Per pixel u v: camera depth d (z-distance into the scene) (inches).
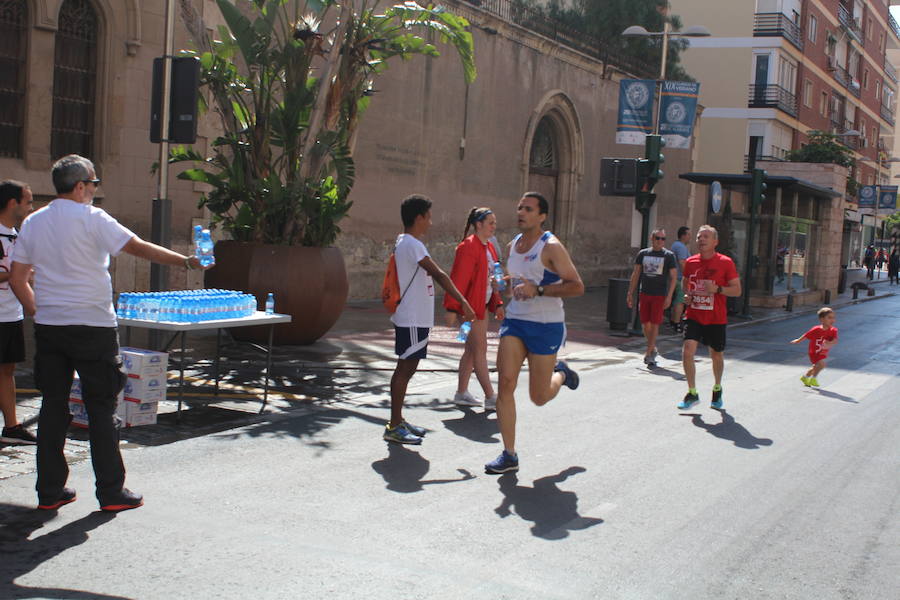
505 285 266.7
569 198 1058.1
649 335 454.6
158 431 253.3
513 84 927.7
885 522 201.8
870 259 1798.7
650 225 593.3
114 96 538.0
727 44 1653.5
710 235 332.2
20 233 181.2
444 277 254.7
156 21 555.8
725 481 231.1
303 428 267.6
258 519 182.7
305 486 207.8
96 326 179.0
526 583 155.6
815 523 198.8
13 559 156.3
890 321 871.1
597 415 314.7
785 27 1649.9
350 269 722.8
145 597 143.2
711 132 1674.5
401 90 764.6
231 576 152.6
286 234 422.6
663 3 1206.3
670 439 279.9
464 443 260.7
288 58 416.8
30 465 212.4
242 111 428.5
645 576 161.9
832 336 408.5
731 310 820.0
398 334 256.4
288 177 431.5
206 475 212.2
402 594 147.9
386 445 252.7
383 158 749.9
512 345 229.3
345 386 342.6
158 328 250.1
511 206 949.8
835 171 1111.0
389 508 194.5
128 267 549.6
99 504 185.2
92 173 182.9
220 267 419.8
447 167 836.6
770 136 1643.7
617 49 1143.6
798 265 1053.2
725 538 185.5
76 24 526.3
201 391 314.8
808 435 296.0
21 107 504.4
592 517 195.3
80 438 239.8
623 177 587.8
